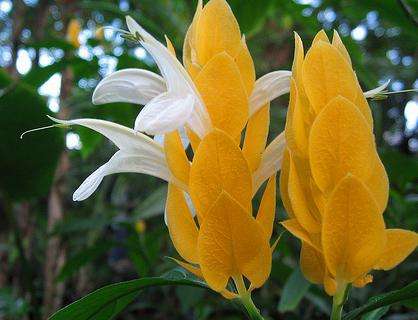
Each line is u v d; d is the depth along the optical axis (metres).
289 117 0.16
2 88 0.48
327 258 0.15
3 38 1.00
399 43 1.05
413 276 0.48
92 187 0.16
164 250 0.65
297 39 0.16
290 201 0.16
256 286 0.16
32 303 0.51
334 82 0.16
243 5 0.42
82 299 0.18
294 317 0.52
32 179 0.46
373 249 0.15
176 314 0.65
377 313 0.20
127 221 0.51
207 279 0.16
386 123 1.04
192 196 0.16
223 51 0.17
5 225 0.71
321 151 0.15
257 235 0.15
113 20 0.81
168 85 0.16
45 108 0.42
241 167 0.15
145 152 0.17
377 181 0.16
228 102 0.16
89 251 0.46
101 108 0.56
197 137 0.17
